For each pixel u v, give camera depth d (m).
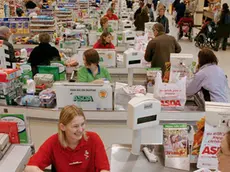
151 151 2.07
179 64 3.43
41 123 3.17
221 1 11.54
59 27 7.16
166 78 3.59
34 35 6.98
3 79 3.05
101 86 2.99
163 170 1.90
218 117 1.83
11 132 2.21
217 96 3.22
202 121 1.94
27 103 3.18
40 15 7.62
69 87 2.99
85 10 9.39
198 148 1.94
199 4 14.30
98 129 3.14
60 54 5.17
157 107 1.94
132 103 1.89
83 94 3.00
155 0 19.00
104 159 2.07
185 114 2.97
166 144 1.95
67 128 1.97
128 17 10.19
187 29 11.55
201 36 10.34
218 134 1.87
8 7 9.78
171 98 2.99
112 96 3.04
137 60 4.32
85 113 3.05
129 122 1.93
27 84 3.41
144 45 5.21
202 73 3.29
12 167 1.97
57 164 2.07
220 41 10.21
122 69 4.71
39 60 4.54
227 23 9.52
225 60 8.73
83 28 6.88
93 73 3.46
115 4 12.22
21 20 7.08
